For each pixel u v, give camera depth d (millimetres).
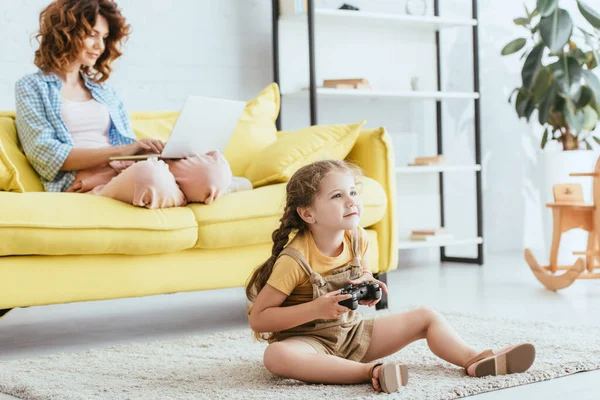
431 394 1578
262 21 4094
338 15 3934
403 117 4508
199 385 1756
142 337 2578
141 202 2395
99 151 2627
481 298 3088
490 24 4801
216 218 2498
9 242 2160
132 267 2402
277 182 2863
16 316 3104
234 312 3025
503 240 4887
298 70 4188
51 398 1667
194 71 3928
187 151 2578
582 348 1994
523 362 1729
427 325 1834
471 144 4742
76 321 2941
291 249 1764
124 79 3766
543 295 3129
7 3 3506
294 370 1702
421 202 4562
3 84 3500
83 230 2258
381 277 2904
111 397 1662
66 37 2742
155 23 3832
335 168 1765
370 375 1652
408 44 4512
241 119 3291
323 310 1677
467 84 4719
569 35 4027
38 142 2641
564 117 4188
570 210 3316
